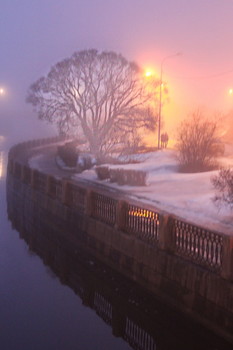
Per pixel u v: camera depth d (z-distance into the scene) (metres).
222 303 7.25
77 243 13.24
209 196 14.12
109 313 9.40
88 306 9.65
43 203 17.33
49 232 16.23
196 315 7.84
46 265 12.75
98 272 11.24
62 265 12.82
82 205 13.27
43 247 14.99
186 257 8.45
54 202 15.77
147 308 9.20
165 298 8.73
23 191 21.41
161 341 8.27
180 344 8.05
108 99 31.80
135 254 9.86
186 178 19.42
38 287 10.73
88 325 8.58
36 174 19.38
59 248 14.81
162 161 25.80
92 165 27.97
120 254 10.54
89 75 31.78
